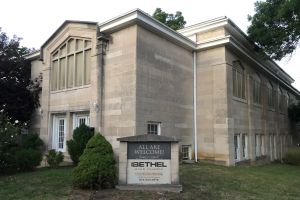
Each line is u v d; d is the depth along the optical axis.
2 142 12.43
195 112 18.19
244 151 19.86
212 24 18.48
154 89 15.12
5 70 19.16
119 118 14.39
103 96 15.20
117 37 15.05
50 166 14.03
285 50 18.41
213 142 17.41
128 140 9.51
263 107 24.38
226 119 17.05
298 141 35.91
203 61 18.33
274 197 9.89
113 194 8.71
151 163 9.43
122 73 14.57
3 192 8.97
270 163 23.73
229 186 10.95
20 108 18.89
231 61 18.34
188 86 17.91
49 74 18.36
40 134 18.41
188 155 17.61
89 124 15.61
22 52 22.44
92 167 9.32
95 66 15.53
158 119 15.20
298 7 15.74
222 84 17.41
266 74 25.50
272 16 17.75
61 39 17.77
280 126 29.78
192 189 9.84
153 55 15.26
